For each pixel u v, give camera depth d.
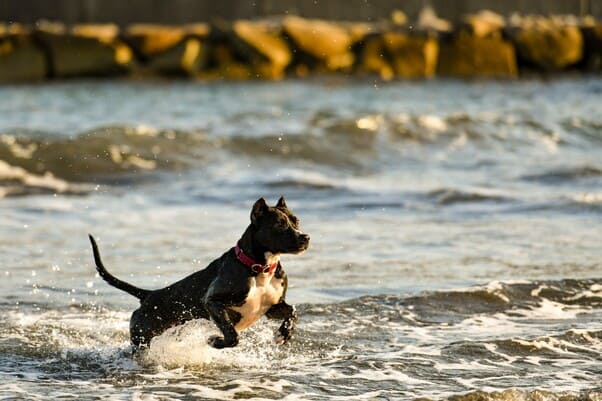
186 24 41.12
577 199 15.55
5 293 10.45
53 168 18.67
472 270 11.40
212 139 20.89
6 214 14.94
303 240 8.00
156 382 7.83
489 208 15.32
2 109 26.78
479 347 8.59
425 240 13.09
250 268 8.09
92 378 7.93
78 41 37.16
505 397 7.30
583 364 8.21
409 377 7.90
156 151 19.92
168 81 36.97
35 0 39.38
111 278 8.66
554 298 10.25
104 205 15.90
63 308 9.98
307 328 9.26
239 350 8.70
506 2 44.78
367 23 43.00
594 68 42.12
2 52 36.47
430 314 9.75
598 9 45.88
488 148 22.16
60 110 26.73
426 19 43.25
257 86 35.03
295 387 7.66
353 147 21.55
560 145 22.55
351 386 7.68
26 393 7.46
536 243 12.85
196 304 8.39
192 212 15.34
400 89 34.34
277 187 17.28
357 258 12.05
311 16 42.47
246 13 41.75
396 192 16.64
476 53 40.59
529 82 37.56
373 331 9.20
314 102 29.78
